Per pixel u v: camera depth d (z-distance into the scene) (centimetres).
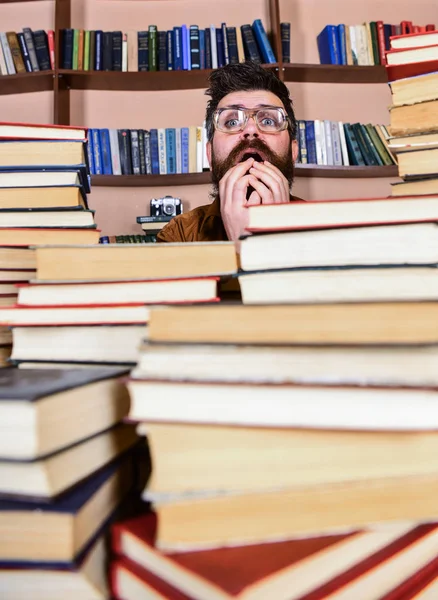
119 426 41
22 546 31
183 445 33
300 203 42
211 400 33
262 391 33
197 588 28
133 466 44
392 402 32
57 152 60
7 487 32
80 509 32
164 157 241
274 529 32
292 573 28
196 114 270
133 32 248
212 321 35
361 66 254
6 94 268
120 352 47
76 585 32
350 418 32
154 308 36
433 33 53
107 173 239
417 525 37
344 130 249
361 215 41
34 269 60
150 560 32
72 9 270
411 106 54
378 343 33
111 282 47
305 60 277
